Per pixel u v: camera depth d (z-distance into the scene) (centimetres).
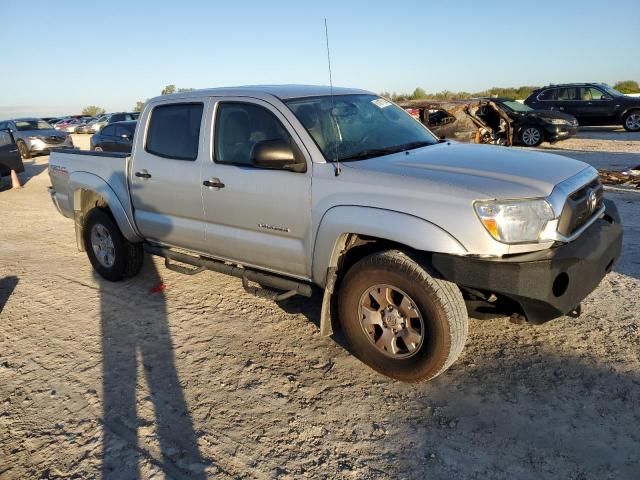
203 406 349
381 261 346
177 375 388
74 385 381
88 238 592
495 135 1633
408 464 287
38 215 1008
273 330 452
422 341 341
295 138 388
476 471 279
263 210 405
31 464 303
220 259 465
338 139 398
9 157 1380
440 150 406
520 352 392
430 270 332
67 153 607
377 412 333
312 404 345
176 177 467
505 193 316
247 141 421
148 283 581
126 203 525
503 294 314
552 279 310
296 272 404
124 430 328
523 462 284
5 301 550
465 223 312
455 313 330
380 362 365
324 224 365
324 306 381
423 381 356
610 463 279
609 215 396
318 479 280
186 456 302
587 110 1962
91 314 505
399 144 425
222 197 430
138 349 430
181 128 472
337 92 460
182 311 502
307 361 399
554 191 326
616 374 355
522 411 325
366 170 355
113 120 2889
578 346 393
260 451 303
